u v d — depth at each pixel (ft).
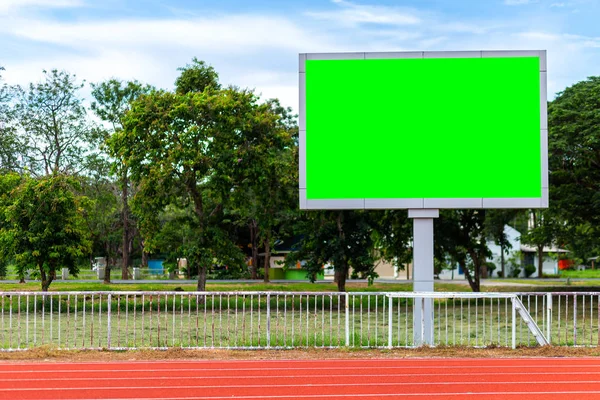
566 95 101.04
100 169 148.66
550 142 89.92
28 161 152.56
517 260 213.46
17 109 152.46
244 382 37.73
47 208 92.68
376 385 36.96
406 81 51.44
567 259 243.19
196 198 102.99
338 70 51.57
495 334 62.80
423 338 48.37
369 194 51.29
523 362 43.68
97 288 124.06
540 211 104.53
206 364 43.06
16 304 84.17
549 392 35.42
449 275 198.39
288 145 104.88
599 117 86.02
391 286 142.51
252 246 174.19
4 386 36.88
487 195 51.13
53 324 68.64
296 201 106.32
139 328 65.05
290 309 89.10
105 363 43.29
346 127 51.47
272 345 50.31
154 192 99.55
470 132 51.21
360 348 48.14
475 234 111.86
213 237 102.17
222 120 98.58
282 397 34.40
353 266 100.37
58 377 39.14
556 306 93.71
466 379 38.52
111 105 150.10
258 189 104.42
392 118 51.39
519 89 51.39
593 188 97.96
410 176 51.21
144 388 36.42
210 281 165.07
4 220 96.07
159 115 97.50
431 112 51.34
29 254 91.66
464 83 51.37
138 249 202.69
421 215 51.52
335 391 35.63
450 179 51.16
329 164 51.44
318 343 51.55
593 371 40.83
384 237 110.32
